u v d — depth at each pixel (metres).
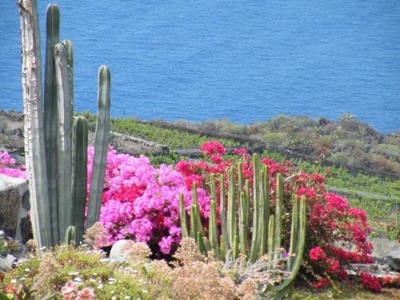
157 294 6.15
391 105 61.66
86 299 5.59
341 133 24.53
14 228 7.94
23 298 5.57
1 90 60.19
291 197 9.69
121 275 6.24
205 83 64.88
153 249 9.68
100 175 8.23
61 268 6.35
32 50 7.72
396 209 15.38
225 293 6.02
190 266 6.24
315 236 9.76
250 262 8.45
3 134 18.05
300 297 9.19
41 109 7.80
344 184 18.42
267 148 21.34
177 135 21.20
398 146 24.64
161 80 64.94
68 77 7.84
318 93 63.75
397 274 10.34
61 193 7.93
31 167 7.81
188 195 9.59
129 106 61.00
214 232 8.39
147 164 10.13
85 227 8.33
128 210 9.52
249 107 61.50
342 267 10.05
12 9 65.12
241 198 8.47
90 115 20.34
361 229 10.20
